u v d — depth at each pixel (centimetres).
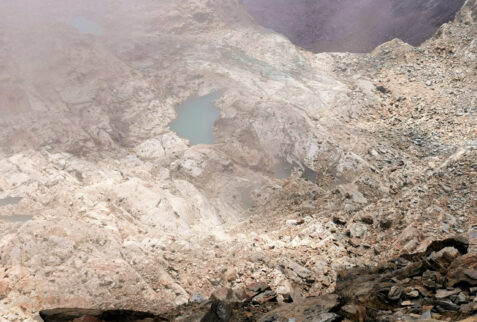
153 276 1065
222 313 519
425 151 1911
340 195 1552
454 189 1373
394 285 477
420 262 522
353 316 424
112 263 1063
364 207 1432
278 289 1007
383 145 1936
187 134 1927
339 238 1266
